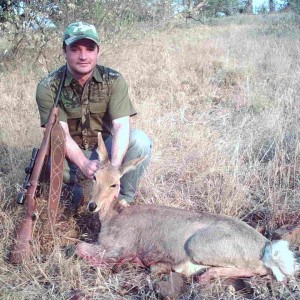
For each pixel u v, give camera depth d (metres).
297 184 2.42
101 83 2.18
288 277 1.71
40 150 1.98
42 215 2.07
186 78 4.46
